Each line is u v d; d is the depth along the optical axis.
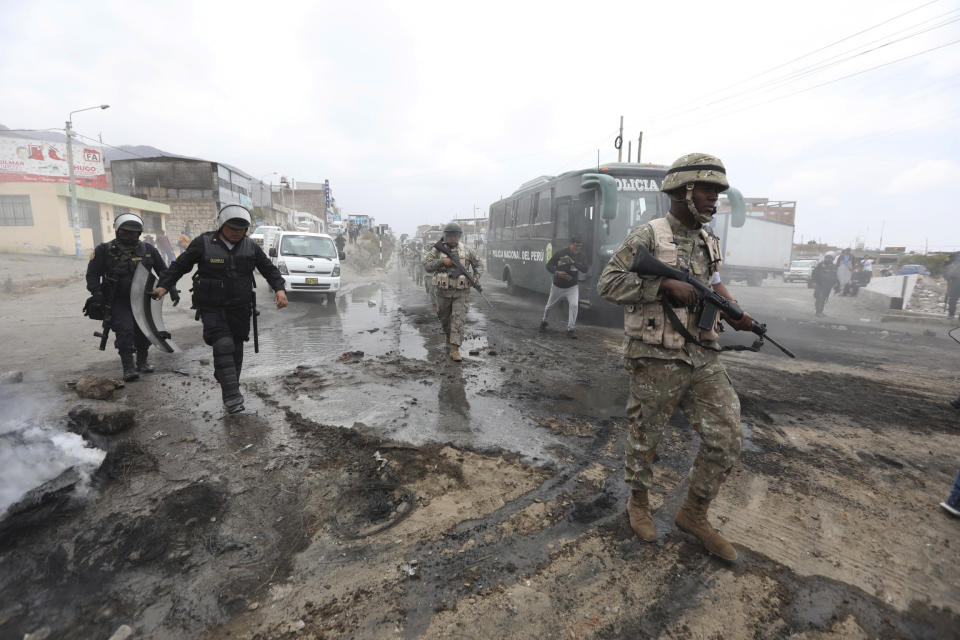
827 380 5.60
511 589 2.08
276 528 2.49
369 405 4.23
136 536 2.36
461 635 1.84
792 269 29.72
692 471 2.35
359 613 1.94
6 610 1.91
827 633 1.89
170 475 2.95
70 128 21.81
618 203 8.90
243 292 4.01
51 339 6.80
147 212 30.83
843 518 2.69
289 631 1.85
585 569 2.22
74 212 22.03
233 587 2.07
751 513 2.72
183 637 1.82
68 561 2.18
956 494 2.71
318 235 13.20
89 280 4.62
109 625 1.86
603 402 4.56
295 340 7.07
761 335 2.28
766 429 4.01
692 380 2.24
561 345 7.22
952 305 11.53
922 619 1.97
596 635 1.86
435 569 2.20
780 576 2.20
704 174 2.07
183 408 4.08
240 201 42.53
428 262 5.93
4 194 22.22
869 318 12.40
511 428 3.84
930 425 4.21
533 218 12.26
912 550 2.42
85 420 3.46
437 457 3.29
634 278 2.17
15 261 19.14
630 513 2.52
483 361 6.06
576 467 3.21
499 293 15.44
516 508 2.71
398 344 6.96
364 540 2.40
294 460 3.20
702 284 2.16
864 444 3.75
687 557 2.31
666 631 1.88
